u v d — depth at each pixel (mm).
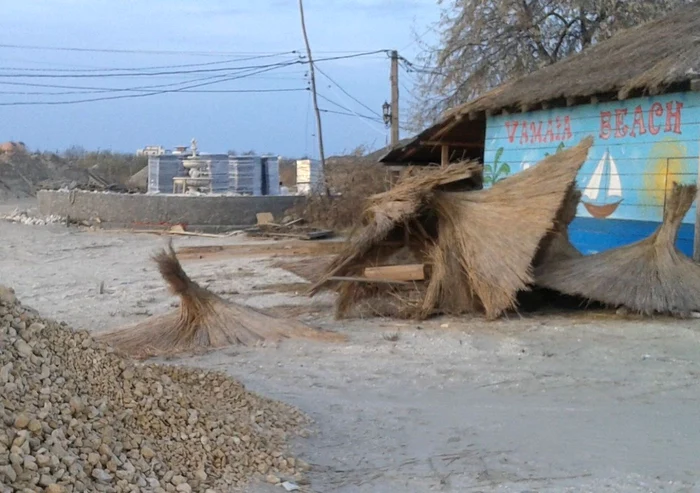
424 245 13367
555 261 12953
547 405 7730
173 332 11125
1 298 6055
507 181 13062
